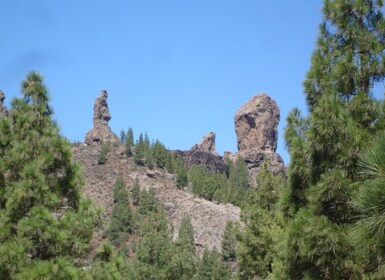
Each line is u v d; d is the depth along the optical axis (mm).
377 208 5402
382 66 11242
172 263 40562
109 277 13383
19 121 13992
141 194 152750
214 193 166250
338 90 11516
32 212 12133
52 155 13656
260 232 29188
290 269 10680
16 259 11531
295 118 12578
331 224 9562
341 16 12016
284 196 12062
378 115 10758
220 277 82938
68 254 13055
